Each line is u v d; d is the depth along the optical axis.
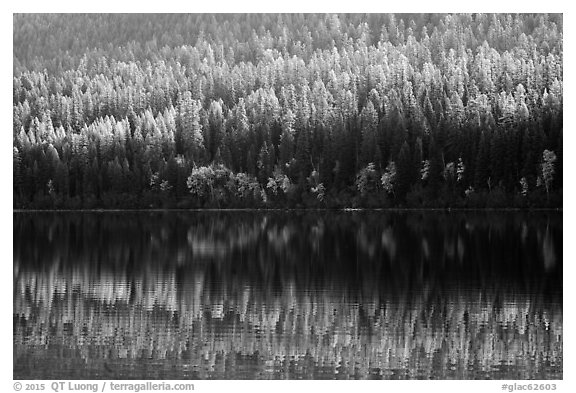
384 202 116.62
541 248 60.44
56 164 129.38
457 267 50.97
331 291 43.31
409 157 115.94
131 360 31.19
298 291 43.47
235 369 30.03
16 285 46.22
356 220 97.06
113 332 35.06
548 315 36.81
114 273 50.88
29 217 111.88
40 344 33.28
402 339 33.38
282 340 33.47
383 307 38.94
